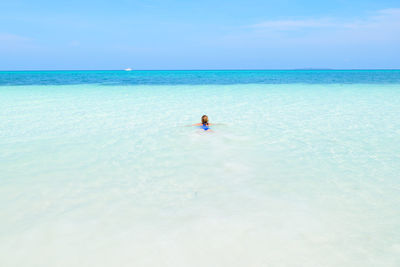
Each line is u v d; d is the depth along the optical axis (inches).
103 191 171.5
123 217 141.1
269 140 288.2
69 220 138.1
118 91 852.6
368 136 303.1
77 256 112.3
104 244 119.7
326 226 132.8
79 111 477.7
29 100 629.9
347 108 500.7
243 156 237.5
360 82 1277.1
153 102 593.6
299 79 1640.0
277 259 110.7
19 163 220.7
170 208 150.0
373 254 113.5
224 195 165.3
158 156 239.9
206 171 203.9
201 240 122.3
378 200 158.4
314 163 219.9
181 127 352.2
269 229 130.2
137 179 190.1
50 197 163.2
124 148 263.9
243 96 704.4
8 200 158.7
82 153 248.5
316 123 372.2
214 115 435.2
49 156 239.3
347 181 185.2
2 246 118.0
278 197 162.6
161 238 123.6
